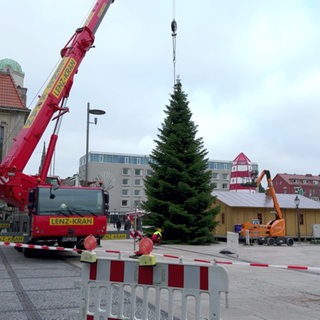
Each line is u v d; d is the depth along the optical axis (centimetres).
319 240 3016
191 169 2538
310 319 646
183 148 2623
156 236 2248
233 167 4847
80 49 1738
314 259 1587
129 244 2245
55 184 1545
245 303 759
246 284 974
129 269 500
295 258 1622
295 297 820
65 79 1636
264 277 1095
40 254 1501
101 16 1852
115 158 9944
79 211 1409
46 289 852
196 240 2412
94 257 522
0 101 3503
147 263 473
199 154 2628
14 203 1502
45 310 666
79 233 1395
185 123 2680
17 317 621
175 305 705
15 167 1424
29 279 984
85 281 532
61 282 941
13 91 3622
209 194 2559
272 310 704
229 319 640
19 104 3562
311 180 11981
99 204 1446
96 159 9800
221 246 2322
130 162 10050
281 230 2562
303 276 1124
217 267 446
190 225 2484
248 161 4781
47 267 1219
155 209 2558
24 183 1455
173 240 2461
